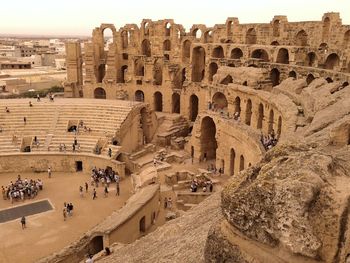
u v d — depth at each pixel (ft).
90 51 263.49
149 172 161.38
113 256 61.52
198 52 250.98
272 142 124.57
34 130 195.72
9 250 106.52
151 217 120.16
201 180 153.79
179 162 191.72
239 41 242.58
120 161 184.24
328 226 22.66
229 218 26.76
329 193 23.32
